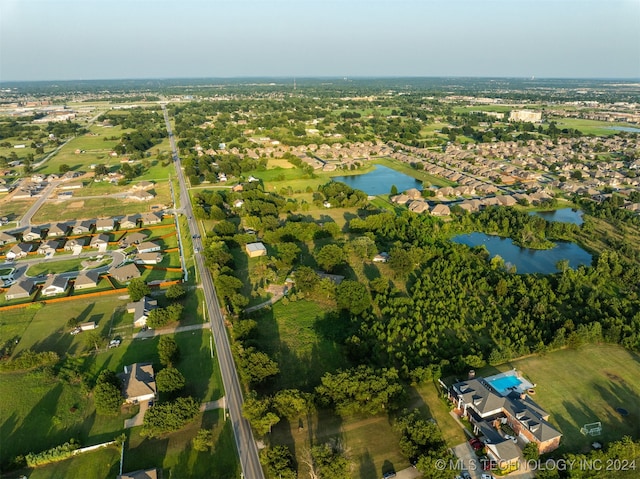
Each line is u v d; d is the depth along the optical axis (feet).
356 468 259.39
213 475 254.47
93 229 637.71
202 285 479.82
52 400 311.68
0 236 583.17
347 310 428.15
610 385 331.57
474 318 421.18
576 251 595.06
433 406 310.24
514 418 286.46
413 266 520.83
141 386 315.17
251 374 318.86
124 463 260.42
